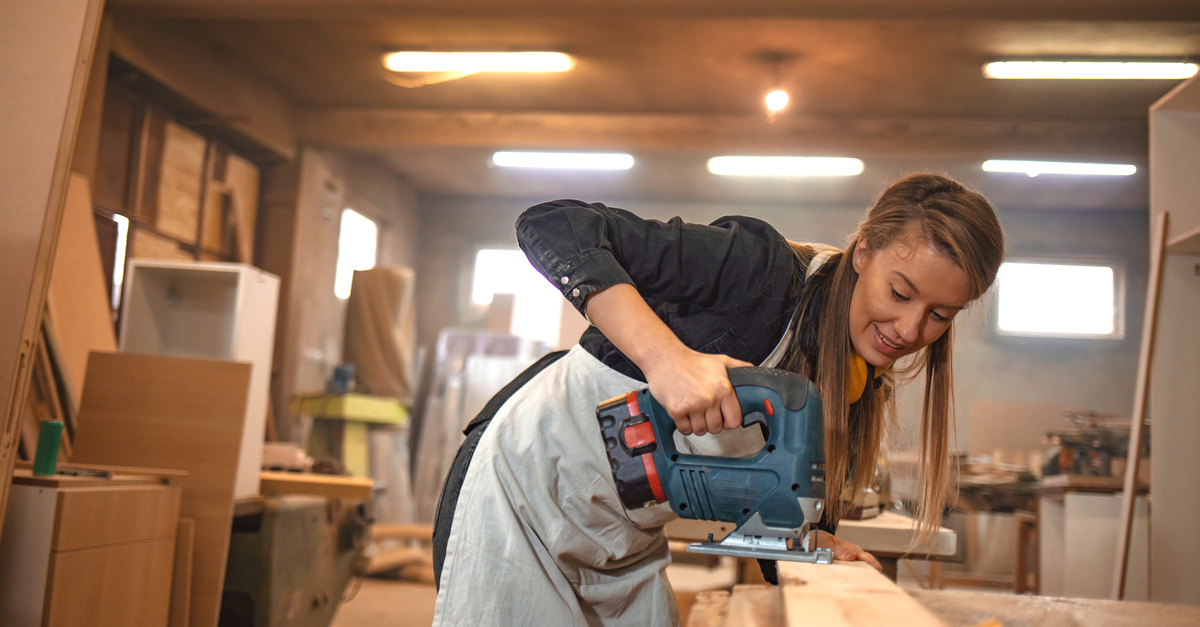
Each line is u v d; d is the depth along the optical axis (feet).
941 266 3.07
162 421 8.59
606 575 3.62
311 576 9.53
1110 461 12.73
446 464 25.43
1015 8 13.26
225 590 8.66
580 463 3.36
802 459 2.82
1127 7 13.07
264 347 9.71
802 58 19.60
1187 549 9.12
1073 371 28.89
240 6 14.78
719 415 2.78
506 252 32.86
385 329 23.95
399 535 18.58
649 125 23.53
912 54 19.11
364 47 20.20
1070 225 29.68
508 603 3.23
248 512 8.79
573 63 20.49
